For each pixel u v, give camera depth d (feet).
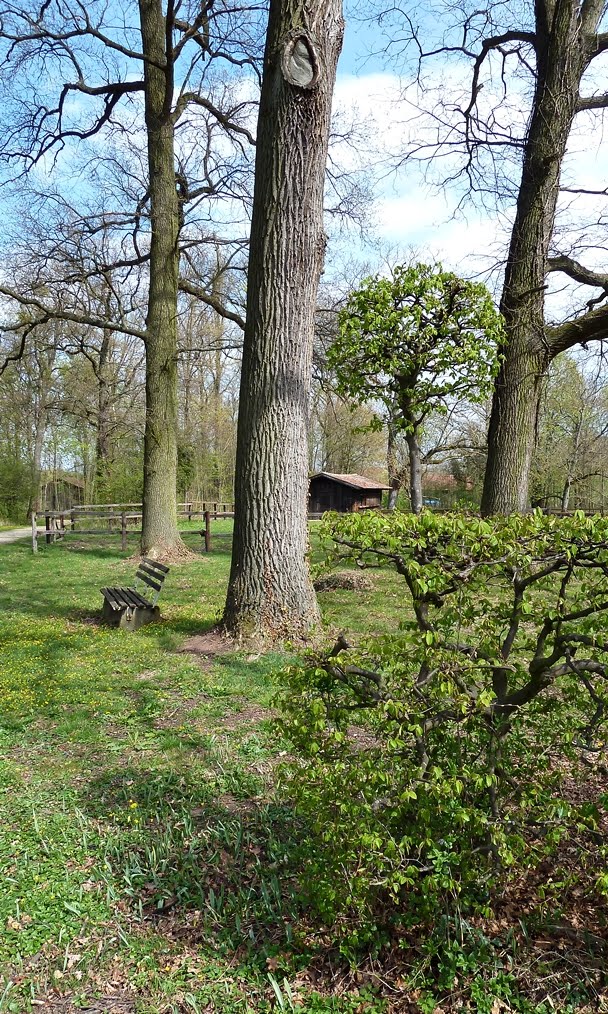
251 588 22.82
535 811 8.76
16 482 127.03
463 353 23.53
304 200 22.15
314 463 143.54
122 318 55.36
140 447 103.86
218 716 17.37
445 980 8.16
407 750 8.63
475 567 7.95
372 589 34.91
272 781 13.66
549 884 8.97
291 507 22.72
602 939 8.66
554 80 32.40
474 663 8.34
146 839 11.66
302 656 9.29
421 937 8.86
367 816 8.22
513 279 33.71
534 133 33.01
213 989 8.45
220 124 52.11
